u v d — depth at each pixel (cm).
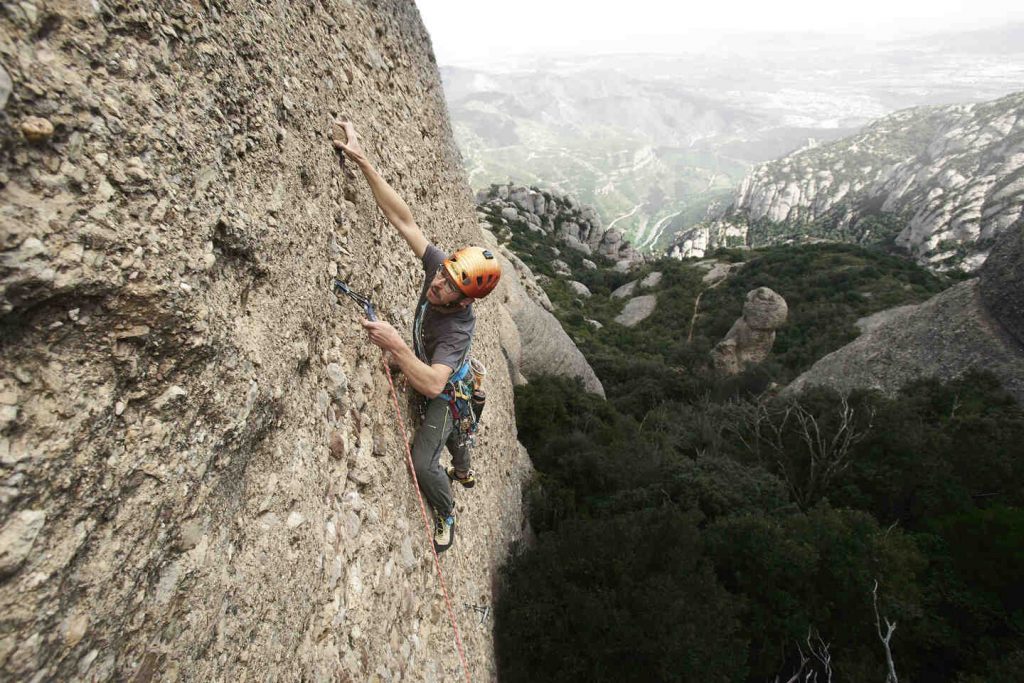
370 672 248
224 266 179
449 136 837
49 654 107
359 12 445
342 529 246
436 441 328
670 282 5094
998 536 950
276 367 203
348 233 310
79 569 116
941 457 1305
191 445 153
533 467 1110
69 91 124
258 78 223
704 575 674
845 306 3450
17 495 104
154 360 142
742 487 1133
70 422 118
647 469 1171
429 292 284
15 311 109
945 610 898
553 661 557
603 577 631
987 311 2077
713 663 546
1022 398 1819
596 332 3994
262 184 212
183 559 149
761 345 3272
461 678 385
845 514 1040
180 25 170
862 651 781
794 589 831
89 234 124
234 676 162
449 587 411
